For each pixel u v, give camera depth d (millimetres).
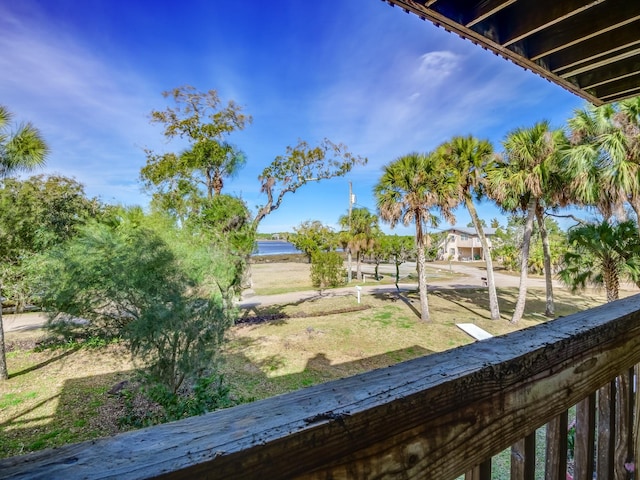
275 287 17391
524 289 9844
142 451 333
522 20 1199
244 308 11914
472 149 9898
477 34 1184
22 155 5812
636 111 6352
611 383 863
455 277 22328
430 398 489
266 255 40875
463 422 526
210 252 5480
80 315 4949
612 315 885
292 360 6785
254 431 371
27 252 7133
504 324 9727
